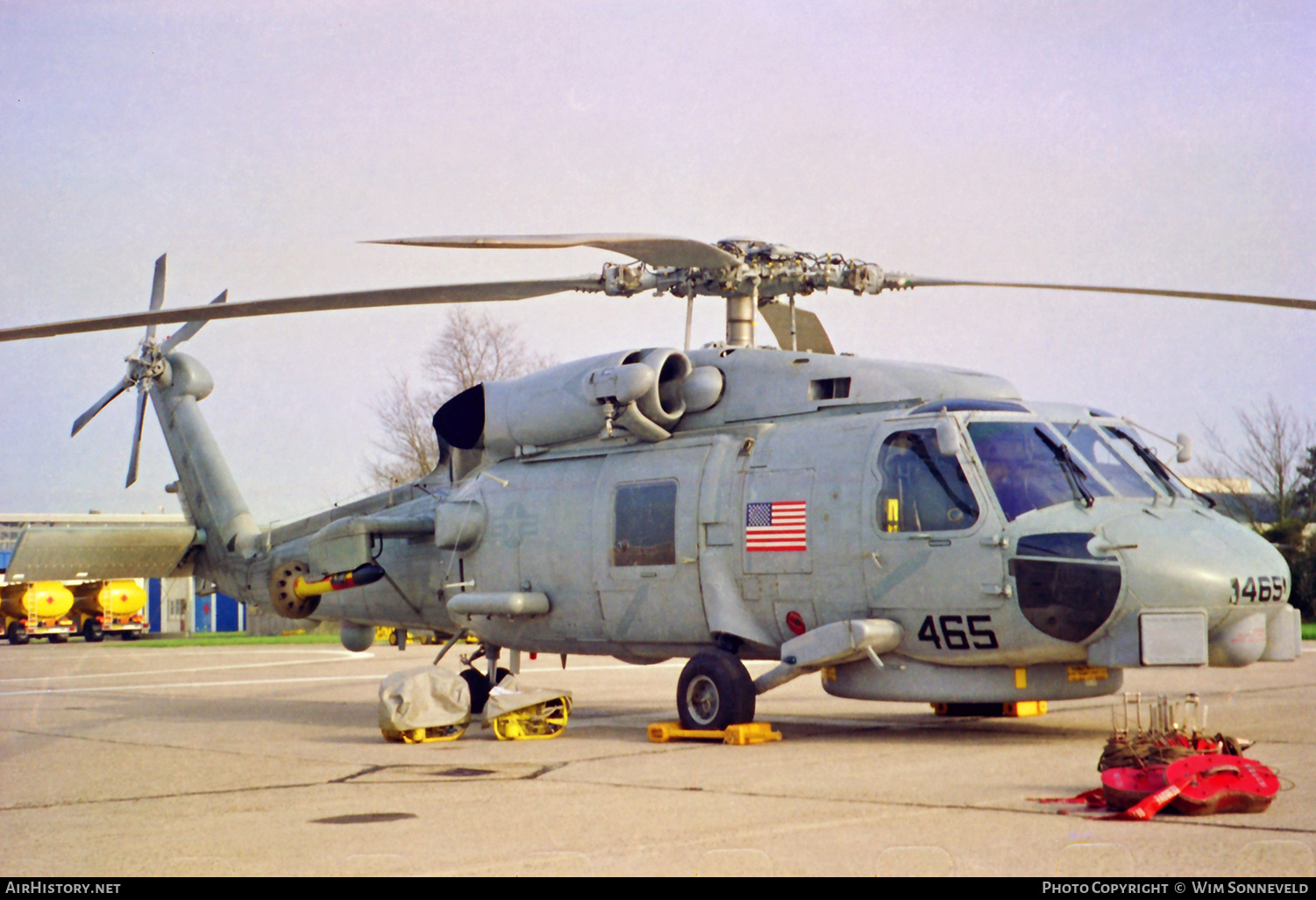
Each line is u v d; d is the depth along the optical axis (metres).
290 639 46.59
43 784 8.81
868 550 10.09
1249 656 9.41
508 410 13.10
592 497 12.16
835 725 12.09
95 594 49.03
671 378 11.95
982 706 12.47
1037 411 10.25
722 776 8.34
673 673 22.44
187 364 19.41
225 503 18.66
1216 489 40.41
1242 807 6.49
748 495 10.96
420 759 9.81
